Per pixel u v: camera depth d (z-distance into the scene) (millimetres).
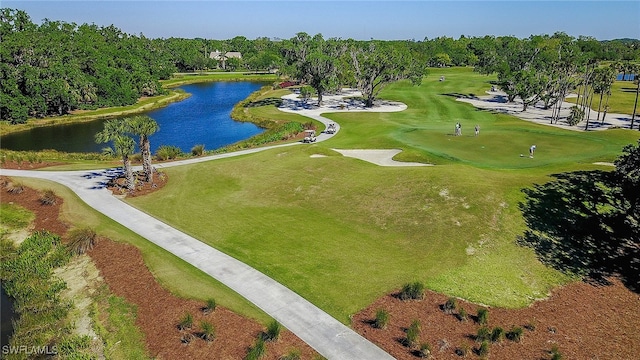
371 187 36219
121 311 23062
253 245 29031
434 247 27500
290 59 102375
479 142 51438
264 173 42125
